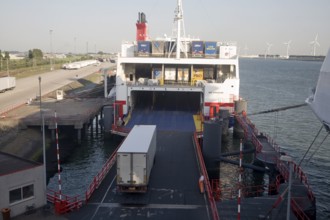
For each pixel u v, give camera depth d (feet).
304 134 167.73
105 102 179.93
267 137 108.88
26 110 153.17
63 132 140.77
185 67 144.36
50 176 106.83
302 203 65.00
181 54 140.77
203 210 62.80
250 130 113.80
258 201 66.64
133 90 128.67
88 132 159.22
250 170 110.93
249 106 253.65
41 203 62.69
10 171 58.95
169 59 129.49
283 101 278.46
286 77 551.59
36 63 431.02
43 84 261.85
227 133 128.26
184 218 59.72
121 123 121.29
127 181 67.77
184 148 97.91
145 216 60.23
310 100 67.46
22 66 393.09
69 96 207.41
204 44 139.44
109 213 61.21
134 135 81.71
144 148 69.87
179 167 83.41
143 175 67.56
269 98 295.48
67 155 125.59
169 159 88.89
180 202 65.57
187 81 144.56
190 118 130.41
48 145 126.00
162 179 76.13
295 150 141.18
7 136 115.96
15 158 66.74
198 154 90.68
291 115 214.07
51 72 379.14
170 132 113.60
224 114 124.77
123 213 61.21
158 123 123.75
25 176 60.03
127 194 68.74
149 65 148.77
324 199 94.12
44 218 58.95
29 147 117.91
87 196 65.51
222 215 61.26
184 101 154.81
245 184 99.91
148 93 156.04
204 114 127.03
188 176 78.07
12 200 59.00
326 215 85.30
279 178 82.12
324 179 108.78
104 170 78.48
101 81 316.81
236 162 96.22
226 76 143.02
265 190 94.63
